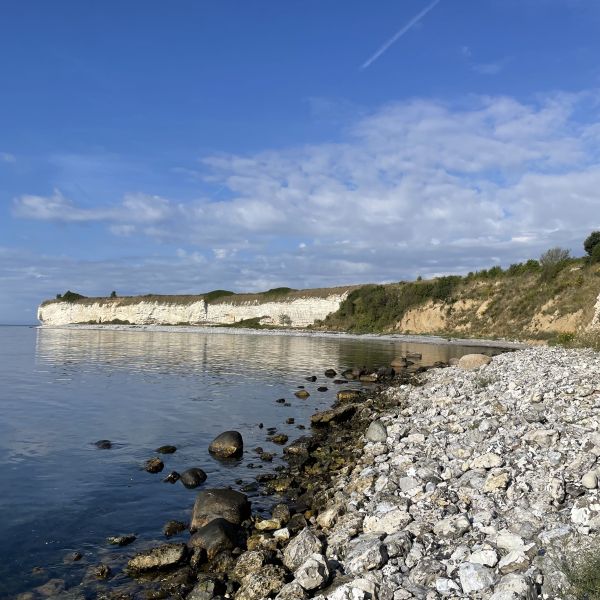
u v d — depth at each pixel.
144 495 13.35
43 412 23.81
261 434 19.84
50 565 9.64
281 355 53.03
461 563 7.65
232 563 9.40
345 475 13.42
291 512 11.86
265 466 15.81
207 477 14.77
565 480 9.84
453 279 93.69
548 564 7.12
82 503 12.74
